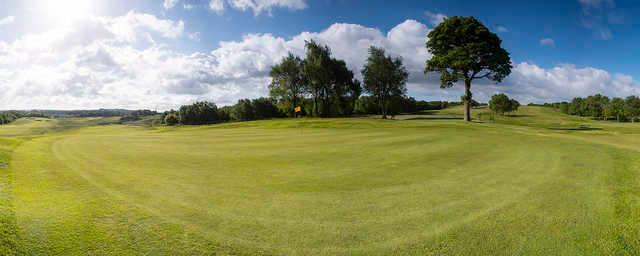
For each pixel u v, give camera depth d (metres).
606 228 5.71
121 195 7.46
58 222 5.72
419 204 6.98
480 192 7.84
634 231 5.60
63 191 7.64
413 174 9.80
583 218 6.14
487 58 40.12
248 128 33.66
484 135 21.64
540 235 5.46
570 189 8.02
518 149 14.88
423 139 19.27
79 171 9.87
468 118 43.44
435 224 5.91
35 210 6.19
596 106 93.56
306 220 6.10
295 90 64.81
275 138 21.02
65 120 133.12
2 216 5.62
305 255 4.84
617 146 15.88
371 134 23.02
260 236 5.43
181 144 17.61
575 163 11.32
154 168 10.63
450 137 20.34
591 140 18.66
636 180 8.87
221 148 15.81
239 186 8.41
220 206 6.82
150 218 6.09
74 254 4.71
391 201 7.19
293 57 63.88
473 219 6.12
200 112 107.44
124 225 5.74
